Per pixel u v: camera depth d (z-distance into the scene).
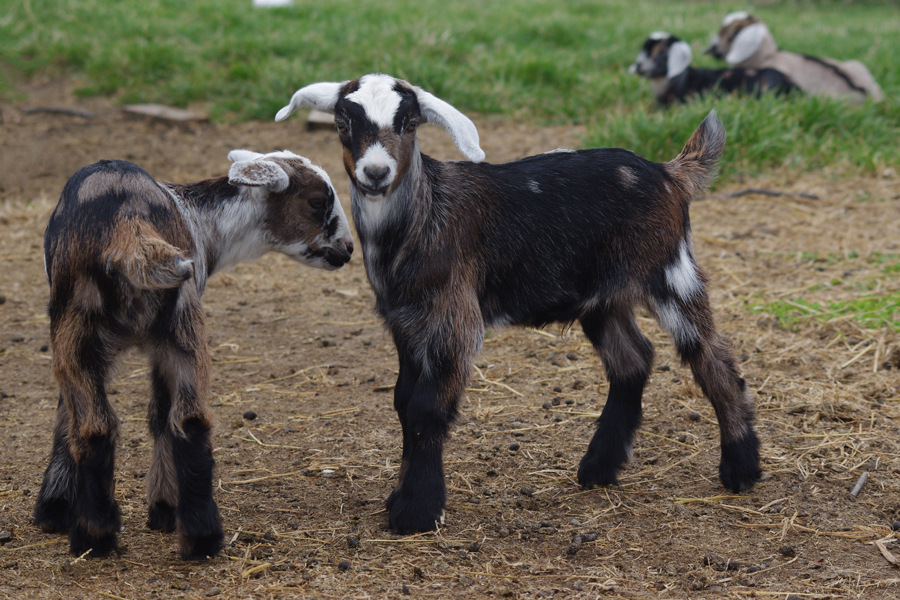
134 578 3.67
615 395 4.75
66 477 4.08
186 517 3.74
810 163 10.27
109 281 3.58
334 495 4.56
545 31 15.51
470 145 3.91
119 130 11.98
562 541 4.07
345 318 7.18
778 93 11.96
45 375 6.15
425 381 4.13
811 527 4.18
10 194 9.95
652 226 4.45
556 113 12.60
